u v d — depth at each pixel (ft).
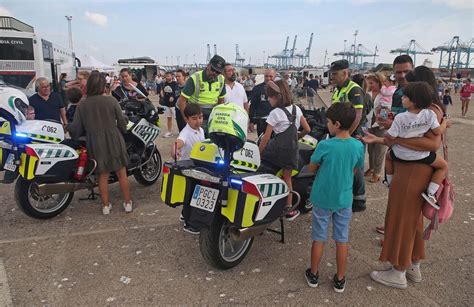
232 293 11.30
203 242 11.88
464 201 19.40
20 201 15.38
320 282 11.94
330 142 10.93
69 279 11.93
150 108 19.65
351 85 15.98
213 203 11.52
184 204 12.09
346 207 11.14
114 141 16.15
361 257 13.58
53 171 15.16
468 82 58.44
